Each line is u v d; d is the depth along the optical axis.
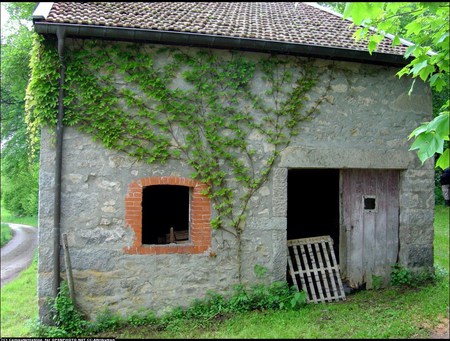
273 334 4.86
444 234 12.58
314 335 4.80
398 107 6.80
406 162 6.83
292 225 9.91
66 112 5.45
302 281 6.41
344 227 6.85
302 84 6.27
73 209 5.49
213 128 5.93
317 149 6.34
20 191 16.45
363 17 3.07
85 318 5.47
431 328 4.96
